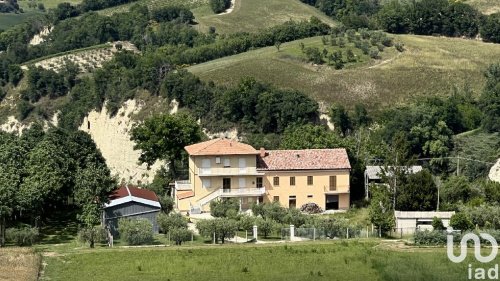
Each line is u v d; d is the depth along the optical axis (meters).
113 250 164.88
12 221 194.88
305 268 152.12
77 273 150.88
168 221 190.50
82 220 188.50
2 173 190.00
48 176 196.50
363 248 164.25
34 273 148.00
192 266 153.50
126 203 193.50
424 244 167.88
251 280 146.25
